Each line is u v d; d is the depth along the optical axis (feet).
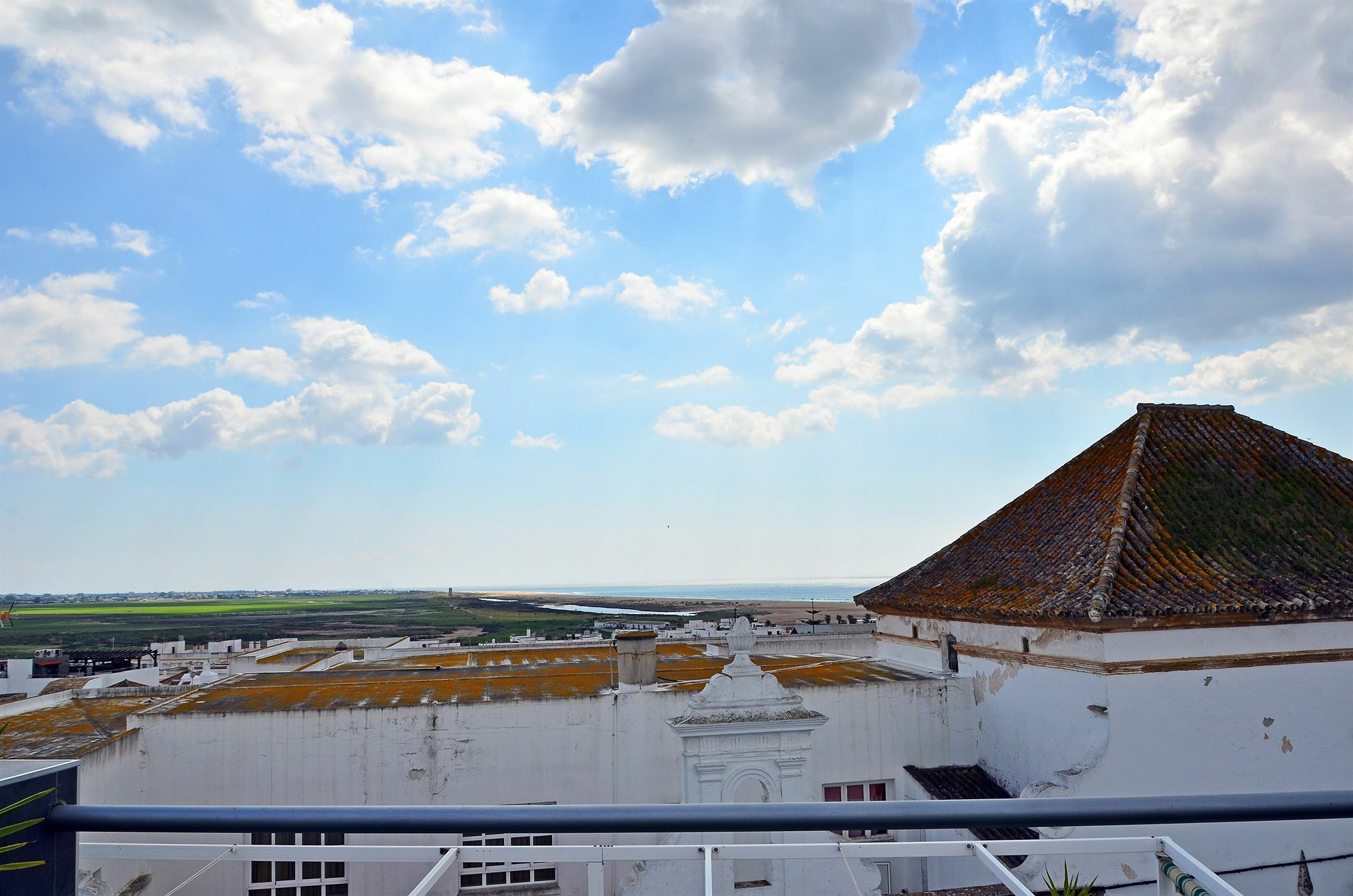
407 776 52.75
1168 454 61.77
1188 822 12.40
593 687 60.54
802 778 45.60
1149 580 49.34
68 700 67.51
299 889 51.13
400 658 92.79
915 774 57.31
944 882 53.72
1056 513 64.28
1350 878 47.47
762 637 92.53
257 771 51.72
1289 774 47.01
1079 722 48.21
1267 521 55.98
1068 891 22.88
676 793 54.65
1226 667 47.32
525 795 53.62
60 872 12.21
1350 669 48.44
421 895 18.84
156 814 12.03
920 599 66.95
